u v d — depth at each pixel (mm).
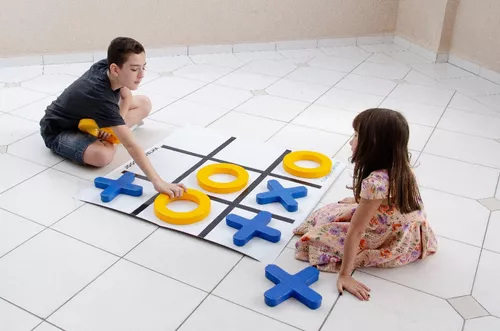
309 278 1550
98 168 2172
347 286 1525
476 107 2949
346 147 2430
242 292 1526
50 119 2178
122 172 2141
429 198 2041
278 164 2246
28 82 3096
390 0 3971
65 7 3301
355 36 4031
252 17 3727
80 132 2188
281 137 2512
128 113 2420
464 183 2158
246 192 2018
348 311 1469
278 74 3389
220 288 1539
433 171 2244
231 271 1610
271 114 2773
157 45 3607
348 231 1481
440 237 1804
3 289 1510
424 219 1600
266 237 1743
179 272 1598
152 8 3479
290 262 1655
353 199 1800
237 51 3795
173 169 2170
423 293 1546
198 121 2650
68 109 2102
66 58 3434
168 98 2932
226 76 3318
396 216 1536
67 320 1410
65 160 2227
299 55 3783
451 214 1939
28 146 2334
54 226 1794
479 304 1512
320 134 2559
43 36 3336
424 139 2539
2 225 1789
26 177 2088
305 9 3814
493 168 2287
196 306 1470
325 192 2041
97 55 3492
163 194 1932
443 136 2576
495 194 2080
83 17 3367
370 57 3785
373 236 1585
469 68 3529
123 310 1448
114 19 3436
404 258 1638
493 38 3289
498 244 1775
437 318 1457
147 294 1507
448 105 2967
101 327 1391
